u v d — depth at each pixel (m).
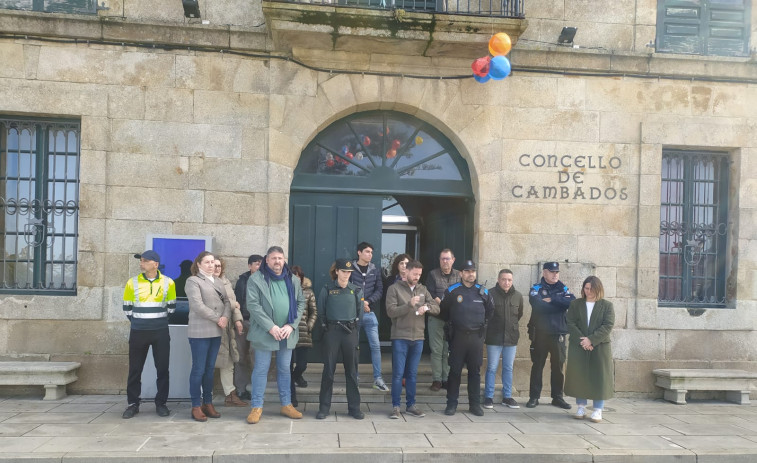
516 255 7.09
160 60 6.64
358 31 6.34
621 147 7.26
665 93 7.32
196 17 6.64
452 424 5.65
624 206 7.25
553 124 7.18
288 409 5.68
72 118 6.64
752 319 7.31
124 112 6.59
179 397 6.21
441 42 6.54
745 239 7.35
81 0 6.70
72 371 6.32
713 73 7.31
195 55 6.69
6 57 6.43
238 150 6.74
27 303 6.42
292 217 7.11
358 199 7.24
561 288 6.50
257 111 6.77
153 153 6.62
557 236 7.15
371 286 6.56
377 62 6.91
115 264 6.55
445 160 7.40
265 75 6.78
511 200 7.11
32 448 4.62
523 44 7.07
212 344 5.60
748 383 6.86
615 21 7.30
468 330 5.92
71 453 4.51
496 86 7.11
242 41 6.70
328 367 5.65
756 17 7.56
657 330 7.21
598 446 5.05
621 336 7.16
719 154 7.58
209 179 6.70
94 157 6.52
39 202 6.66
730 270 7.47
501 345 6.38
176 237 6.45
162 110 6.64
